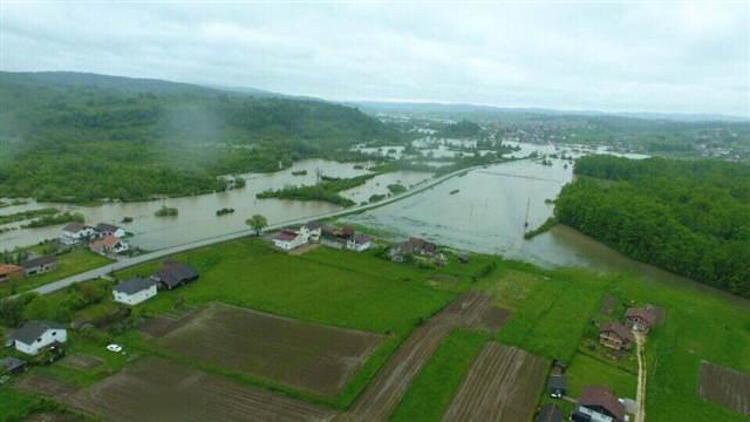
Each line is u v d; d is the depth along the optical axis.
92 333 55.06
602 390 47.34
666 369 56.38
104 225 93.56
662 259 92.19
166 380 48.53
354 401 46.41
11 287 66.94
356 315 63.97
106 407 44.06
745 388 54.06
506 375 52.31
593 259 96.38
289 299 67.94
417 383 49.84
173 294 67.81
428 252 90.19
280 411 44.69
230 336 57.38
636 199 113.75
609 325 61.47
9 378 47.19
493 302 70.88
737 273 82.19
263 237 94.62
